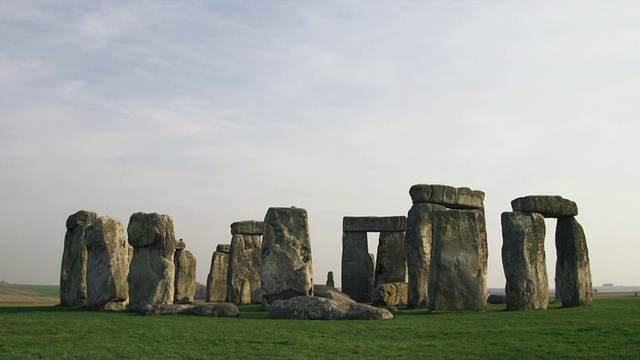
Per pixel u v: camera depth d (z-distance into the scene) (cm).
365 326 1599
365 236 3497
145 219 2222
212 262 3719
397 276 3328
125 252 2242
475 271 2092
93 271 2175
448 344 1328
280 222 2412
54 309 2261
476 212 2161
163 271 2181
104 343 1341
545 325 1548
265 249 2386
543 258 2127
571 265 2239
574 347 1239
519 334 1416
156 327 1577
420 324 1642
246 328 1562
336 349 1281
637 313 1798
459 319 1769
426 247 2548
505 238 2128
